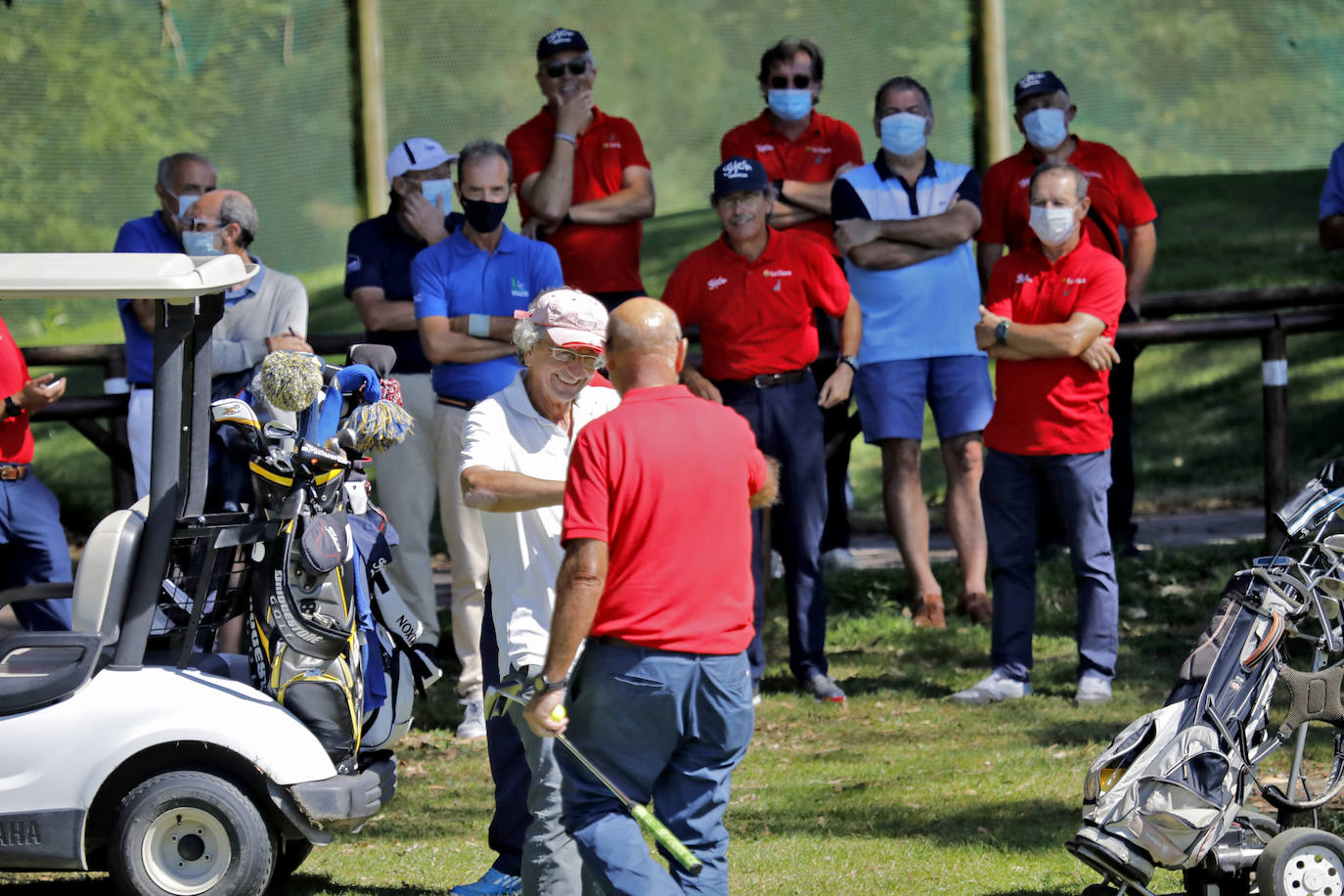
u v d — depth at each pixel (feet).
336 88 210.18
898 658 84.02
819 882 51.16
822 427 77.05
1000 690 75.10
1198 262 153.48
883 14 208.23
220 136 212.23
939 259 86.69
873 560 105.19
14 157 220.84
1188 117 248.73
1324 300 97.91
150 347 75.25
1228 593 46.65
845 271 89.76
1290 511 47.62
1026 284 72.84
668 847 39.29
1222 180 182.60
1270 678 45.29
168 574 51.06
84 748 47.09
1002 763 64.95
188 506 50.16
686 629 39.65
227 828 47.26
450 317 72.18
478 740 72.74
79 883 54.34
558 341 44.50
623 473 39.50
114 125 221.46
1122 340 91.97
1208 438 129.70
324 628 49.49
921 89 84.33
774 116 91.66
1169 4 248.93
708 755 40.96
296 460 49.73
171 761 48.42
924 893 49.90
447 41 243.19
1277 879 42.80
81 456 138.00
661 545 39.68
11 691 47.57
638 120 254.88
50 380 69.72
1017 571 75.10
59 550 71.31
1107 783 43.65
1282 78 247.09
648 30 253.44
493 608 46.29
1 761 47.03
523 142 88.22
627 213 86.69
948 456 89.61
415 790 64.95
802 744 69.72
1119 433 98.27
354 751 50.49
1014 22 251.39
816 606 77.56
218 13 213.66
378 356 53.88
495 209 71.10
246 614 53.72
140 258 48.11
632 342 41.24
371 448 52.65
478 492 44.52
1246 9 247.09
